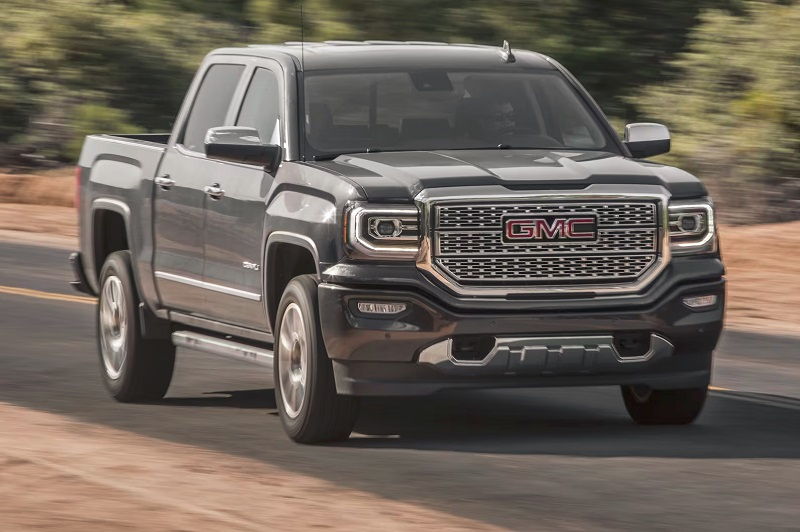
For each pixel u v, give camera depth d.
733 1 47.66
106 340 16.47
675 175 13.29
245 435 13.67
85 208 17.25
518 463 12.14
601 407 15.61
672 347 12.98
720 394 16.59
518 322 12.50
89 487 10.70
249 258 14.01
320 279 12.71
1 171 50.69
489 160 13.29
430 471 11.79
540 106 14.86
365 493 10.88
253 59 15.05
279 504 10.38
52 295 25.38
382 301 12.45
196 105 15.63
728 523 10.02
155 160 15.84
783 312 24.19
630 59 47.66
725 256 30.16
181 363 18.84
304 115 14.05
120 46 54.41
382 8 46.88
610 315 12.67
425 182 12.61
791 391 17.03
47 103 53.03
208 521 9.64
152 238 15.70
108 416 14.95
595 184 12.84
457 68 14.96
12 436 13.13
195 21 56.88
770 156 37.84
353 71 14.58
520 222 12.58
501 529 9.78
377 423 14.50
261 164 13.86
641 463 12.13
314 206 12.95
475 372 12.54
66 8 54.06
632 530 9.82
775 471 11.80
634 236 12.86
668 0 48.53
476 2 47.59
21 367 18.23
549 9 47.44
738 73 41.28
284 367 13.31
